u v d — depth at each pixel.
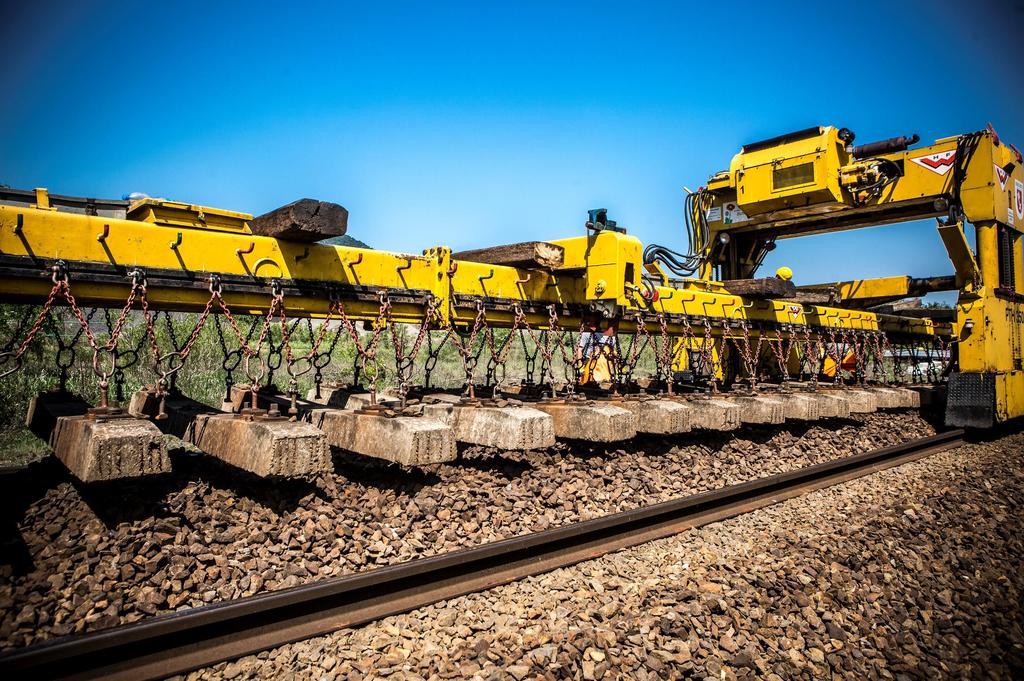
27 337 3.84
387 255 5.57
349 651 3.21
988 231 10.03
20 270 3.80
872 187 10.16
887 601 4.27
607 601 3.92
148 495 4.09
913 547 5.20
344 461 5.32
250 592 3.49
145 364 8.05
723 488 6.10
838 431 9.47
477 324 6.06
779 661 3.51
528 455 5.96
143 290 4.18
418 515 4.50
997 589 4.58
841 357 11.15
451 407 5.49
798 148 10.05
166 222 4.59
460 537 4.43
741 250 12.34
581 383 7.84
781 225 11.60
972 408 9.80
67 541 3.54
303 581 3.65
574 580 4.13
